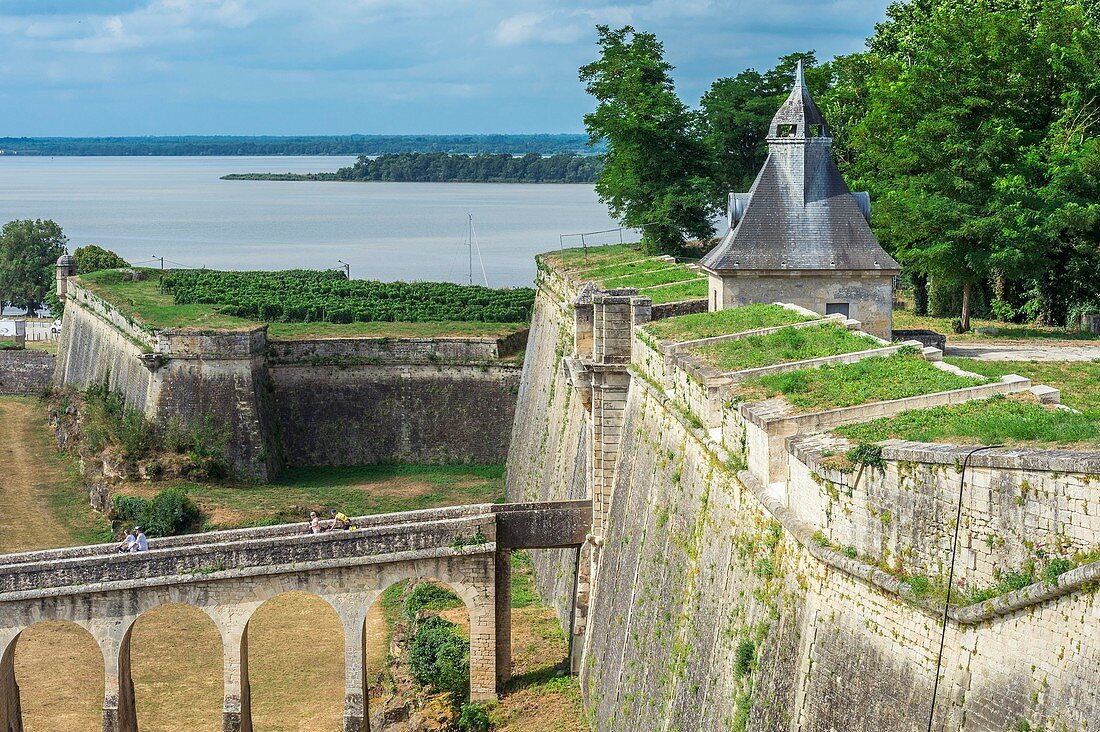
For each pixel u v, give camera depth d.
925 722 27.38
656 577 47.78
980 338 62.94
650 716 44.88
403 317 123.56
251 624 73.88
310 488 100.56
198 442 98.81
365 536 55.91
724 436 41.69
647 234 101.62
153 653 69.44
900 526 28.92
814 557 32.62
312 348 110.06
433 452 110.25
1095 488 23.45
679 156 101.31
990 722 25.56
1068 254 68.75
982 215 64.19
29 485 104.38
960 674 26.61
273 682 65.31
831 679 30.97
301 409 109.56
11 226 194.25
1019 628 25.17
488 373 110.94
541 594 72.88
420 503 96.62
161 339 102.19
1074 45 75.12
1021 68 73.88
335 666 67.19
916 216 64.44
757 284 55.25
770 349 44.84
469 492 100.31
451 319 123.56
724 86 109.06
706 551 42.25
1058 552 24.34
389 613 74.12
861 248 55.03
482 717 55.78
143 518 88.25
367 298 135.62
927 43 83.19
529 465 91.44
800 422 35.41
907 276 79.56
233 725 54.94
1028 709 24.66
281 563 55.19
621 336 59.00
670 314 59.38
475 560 57.03
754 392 39.72
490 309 124.44
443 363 111.19
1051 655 24.28
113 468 98.38
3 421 130.75
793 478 34.34
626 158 101.38
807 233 55.34
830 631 31.42
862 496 30.39
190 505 90.81
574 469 70.56
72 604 54.12
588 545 59.19
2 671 54.09
